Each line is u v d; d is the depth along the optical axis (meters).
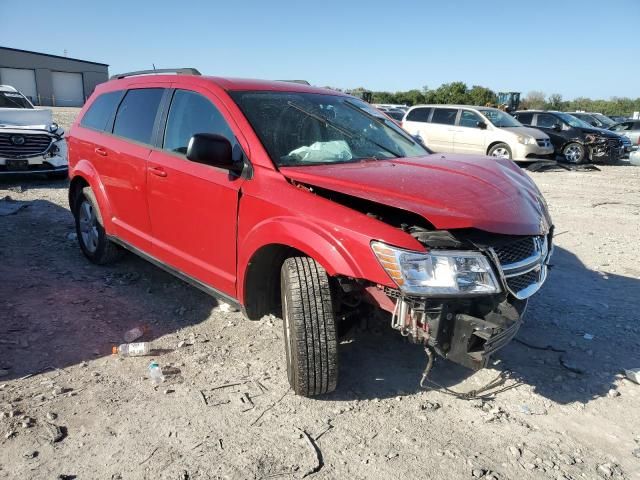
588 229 8.06
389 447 2.91
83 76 57.88
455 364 3.82
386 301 2.91
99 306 4.52
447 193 3.06
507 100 31.84
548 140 15.70
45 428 2.91
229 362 3.71
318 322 3.07
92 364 3.62
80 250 6.03
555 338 4.29
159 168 4.17
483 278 2.83
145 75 4.89
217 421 3.06
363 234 2.83
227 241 3.63
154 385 3.39
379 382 3.55
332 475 2.68
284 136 3.68
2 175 10.51
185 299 4.74
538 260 3.20
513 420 3.20
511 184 3.44
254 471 2.68
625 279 5.74
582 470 2.79
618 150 17.64
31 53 53.66
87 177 5.15
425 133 16.88
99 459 2.71
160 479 2.59
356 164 3.64
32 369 3.51
